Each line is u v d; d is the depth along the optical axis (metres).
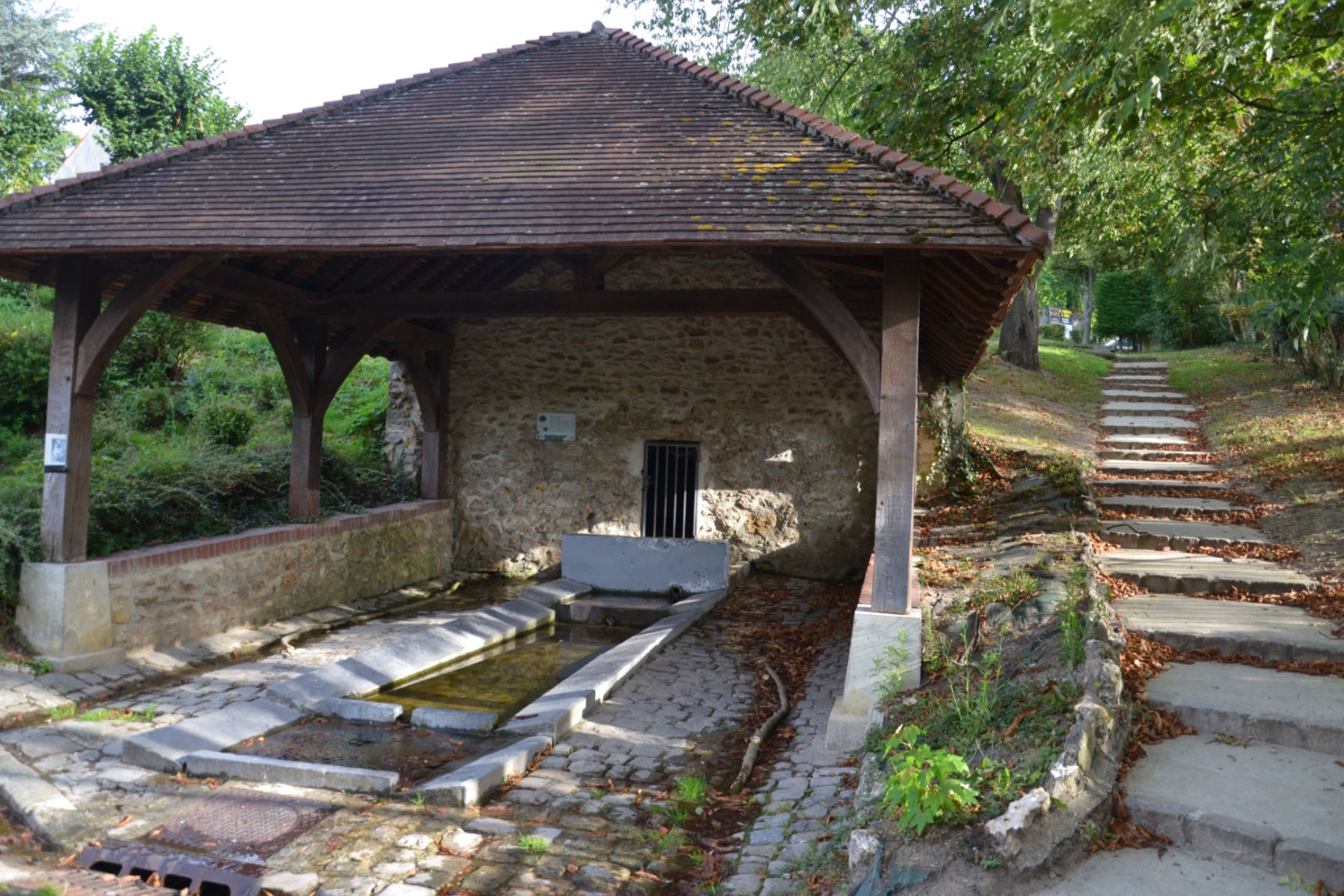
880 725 4.88
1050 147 10.02
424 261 10.23
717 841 4.34
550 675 7.43
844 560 11.23
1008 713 4.36
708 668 7.32
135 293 6.68
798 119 6.95
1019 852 3.31
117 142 21.58
